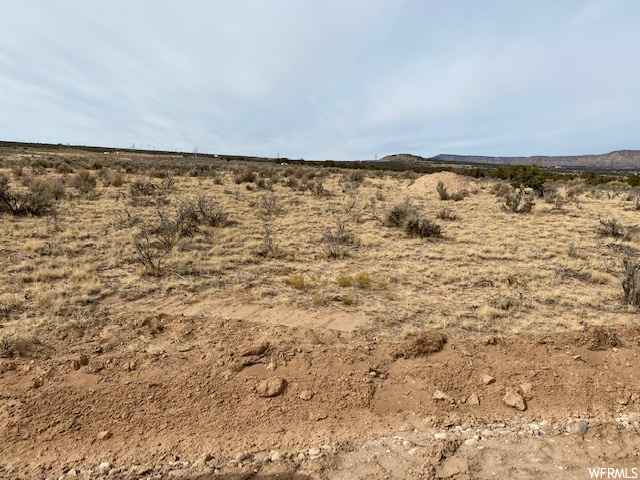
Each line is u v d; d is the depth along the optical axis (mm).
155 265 7762
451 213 16141
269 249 9188
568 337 5211
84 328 5148
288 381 4348
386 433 3771
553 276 7977
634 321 5938
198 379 4297
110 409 3852
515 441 3662
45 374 4207
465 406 4156
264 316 5777
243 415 3896
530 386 4371
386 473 3250
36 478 3160
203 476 3209
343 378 4414
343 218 14195
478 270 8406
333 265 8539
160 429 3686
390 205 17844
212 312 5836
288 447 3559
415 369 4602
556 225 14039
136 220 11734
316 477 3205
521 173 25016
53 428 3609
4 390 3959
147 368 4418
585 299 6707
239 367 4500
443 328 5504
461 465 3348
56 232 9898
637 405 4164
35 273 6809
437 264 8883
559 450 3553
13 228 9938
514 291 7145
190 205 12609
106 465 3281
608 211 17938
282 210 15203
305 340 5082
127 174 25484
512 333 5398
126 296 6266
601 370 4652
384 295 6656
